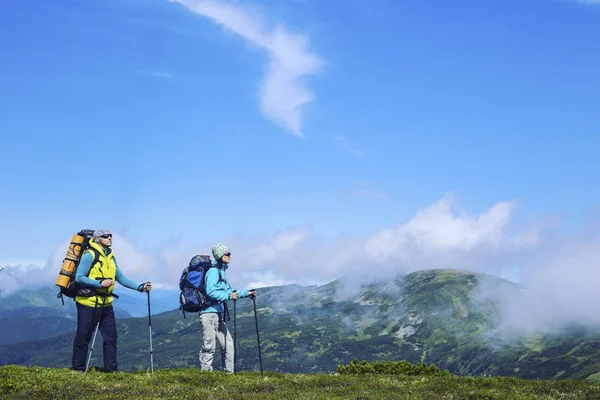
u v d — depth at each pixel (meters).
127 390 14.99
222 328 20.77
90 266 18.05
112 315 19.02
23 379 15.59
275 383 17.81
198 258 20.53
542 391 16.70
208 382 17.41
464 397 15.18
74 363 18.27
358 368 41.56
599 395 15.77
